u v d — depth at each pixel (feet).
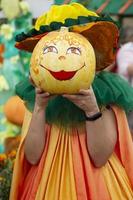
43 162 10.52
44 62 9.68
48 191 10.37
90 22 10.16
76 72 9.60
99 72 10.73
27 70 20.34
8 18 20.04
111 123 10.52
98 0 23.34
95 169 10.50
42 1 19.51
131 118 19.02
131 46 23.34
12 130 20.26
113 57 10.64
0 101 20.57
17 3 19.80
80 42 9.85
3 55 20.40
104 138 10.21
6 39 20.22
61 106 10.46
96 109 10.01
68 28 10.07
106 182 10.50
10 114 19.22
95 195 10.30
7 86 20.45
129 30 26.53
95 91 10.30
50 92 9.87
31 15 19.84
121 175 10.68
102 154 10.30
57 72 9.57
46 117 10.55
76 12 10.53
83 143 10.39
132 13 25.20
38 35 10.37
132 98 10.56
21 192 10.98
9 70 20.39
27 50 10.84
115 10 24.90
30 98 10.79
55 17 10.50
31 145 10.44
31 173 10.81
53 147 10.47
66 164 10.42
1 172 13.87
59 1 11.92
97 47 10.55
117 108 10.62
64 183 10.35
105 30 10.21
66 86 9.64
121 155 10.71
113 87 10.41
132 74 23.06
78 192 10.25
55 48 9.71
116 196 10.55
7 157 14.90
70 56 9.63
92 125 10.08
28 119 10.84
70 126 10.43
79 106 9.97
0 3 19.97
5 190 13.12
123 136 10.64
